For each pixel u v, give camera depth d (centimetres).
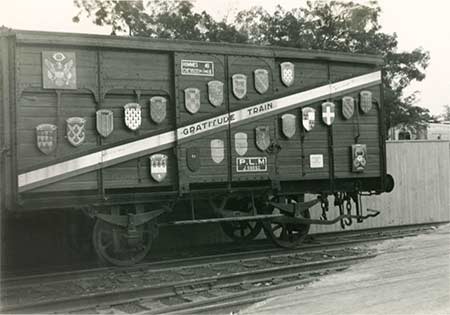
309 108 1180
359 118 1270
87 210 967
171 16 2739
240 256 1103
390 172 1593
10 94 877
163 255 1148
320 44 3078
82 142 929
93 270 940
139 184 980
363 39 3209
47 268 1017
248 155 1092
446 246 1212
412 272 952
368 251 1152
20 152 879
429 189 1662
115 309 750
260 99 1112
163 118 1006
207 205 1273
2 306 719
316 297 798
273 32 3048
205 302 765
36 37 888
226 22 3091
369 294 806
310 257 1088
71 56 923
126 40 970
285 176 1145
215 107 1059
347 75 1257
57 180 900
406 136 3316
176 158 1012
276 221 1170
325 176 1207
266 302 779
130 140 970
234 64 1089
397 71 3334
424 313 695
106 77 956
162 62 1016
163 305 770
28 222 1084
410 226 1581
